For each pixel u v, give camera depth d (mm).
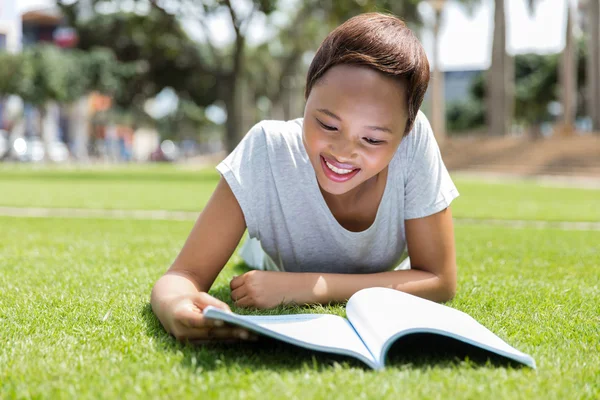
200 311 1707
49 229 5301
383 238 2326
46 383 1447
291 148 2207
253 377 1469
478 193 12016
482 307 2355
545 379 1477
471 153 25031
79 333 1910
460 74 59969
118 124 47750
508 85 25875
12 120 37375
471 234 5180
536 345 1827
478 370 1531
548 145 23766
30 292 2564
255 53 31500
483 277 3096
